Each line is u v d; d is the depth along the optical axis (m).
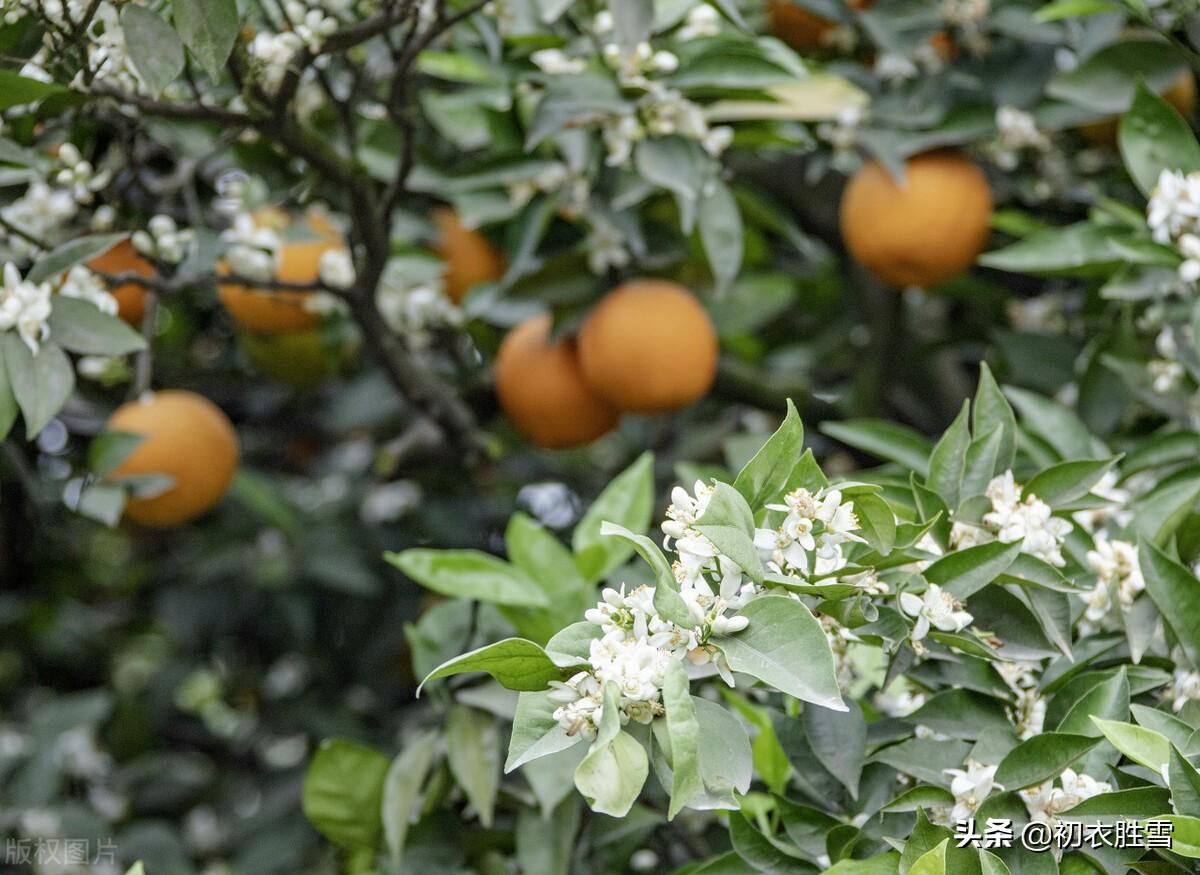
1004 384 2.09
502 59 1.95
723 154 2.10
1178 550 1.75
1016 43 2.03
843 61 2.07
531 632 1.82
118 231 1.89
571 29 1.97
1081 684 1.68
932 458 1.70
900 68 2.02
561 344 2.01
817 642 1.59
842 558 1.64
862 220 1.99
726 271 1.95
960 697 1.69
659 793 1.83
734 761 1.60
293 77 1.82
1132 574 1.71
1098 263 1.88
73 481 2.15
